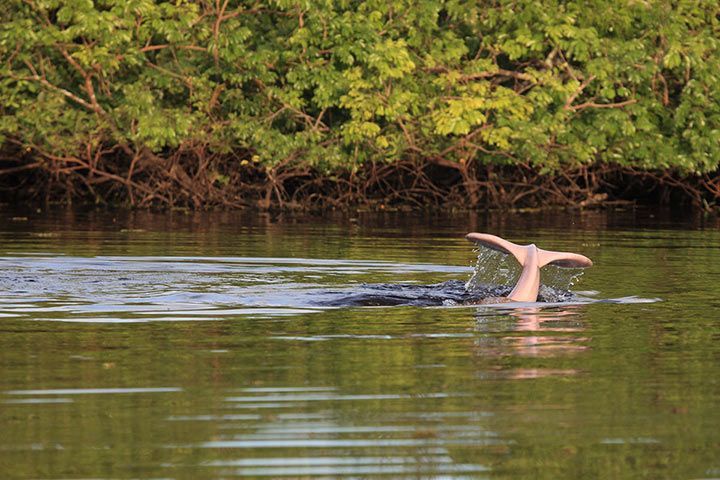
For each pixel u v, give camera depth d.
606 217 50.41
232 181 54.22
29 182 56.78
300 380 15.95
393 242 36.38
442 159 53.75
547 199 56.56
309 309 21.81
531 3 52.19
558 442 13.27
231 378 16.03
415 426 13.80
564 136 53.28
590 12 53.44
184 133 50.00
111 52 49.50
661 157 53.59
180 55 51.84
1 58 49.88
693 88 53.72
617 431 13.71
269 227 42.69
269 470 12.29
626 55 52.22
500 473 12.30
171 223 44.22
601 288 24.94
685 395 15.27
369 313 21.38
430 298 23.02
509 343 18.58
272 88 50.91
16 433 13.45
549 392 15.37
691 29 55.44
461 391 15.41
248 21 52.09
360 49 50.09
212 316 20.97
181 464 12.45
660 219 49.19
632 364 17.06
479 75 52.19
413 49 53.12
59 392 15.22
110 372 16.36
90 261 29.64
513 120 51.75
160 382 15.77
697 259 31.31
